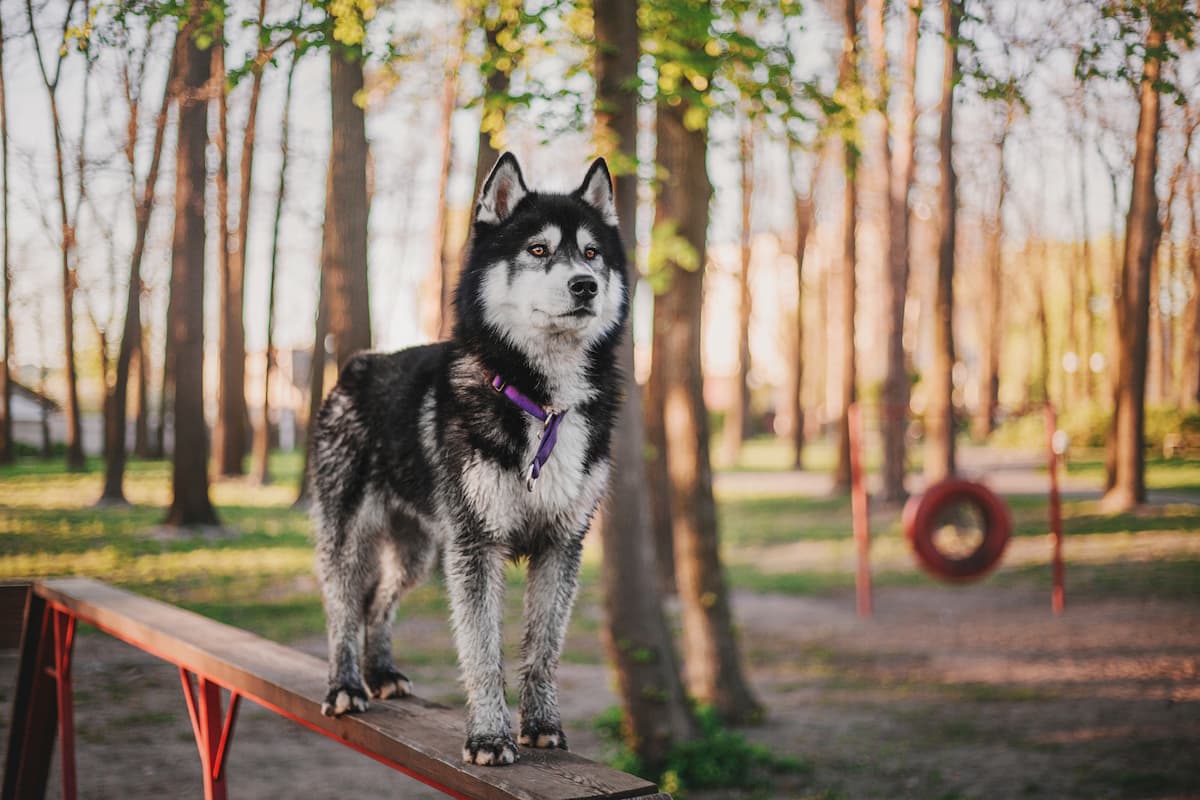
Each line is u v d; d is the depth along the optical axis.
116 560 13.48
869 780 7.30
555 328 3.06
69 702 5.46
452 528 3.09
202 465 16.62
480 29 7.16
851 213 24.42
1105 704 8.89
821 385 57.44
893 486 22.92
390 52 6.30
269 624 10.68
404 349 3.85
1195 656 10.28
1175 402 36.44
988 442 43.03
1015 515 20.66
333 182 13.48
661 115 9.21
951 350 19.17
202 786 6.50
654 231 7.91
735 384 39.25
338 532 3.66
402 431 3.48
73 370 25.12
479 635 2.95
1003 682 9.82
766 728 8.66
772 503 24.95
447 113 21.25
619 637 7.92
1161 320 29.94
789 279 36.97
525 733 3.04
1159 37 5.23
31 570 12.55
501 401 3.07
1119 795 6.78
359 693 3.34
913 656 11.04
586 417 3.17
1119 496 20.77
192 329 16.45
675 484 9.11
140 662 9.35
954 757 7.71
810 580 15.58
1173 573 14.36
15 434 34.72
